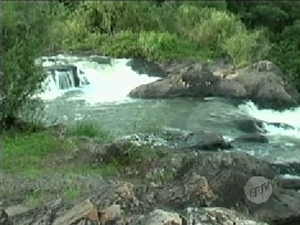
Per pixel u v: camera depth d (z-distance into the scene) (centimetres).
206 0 3684
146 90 2630
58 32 3281
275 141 1997
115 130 2064
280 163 1702
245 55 2991
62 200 1240
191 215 1034
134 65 3066
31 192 1365
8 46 1894
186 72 2661
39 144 1714
